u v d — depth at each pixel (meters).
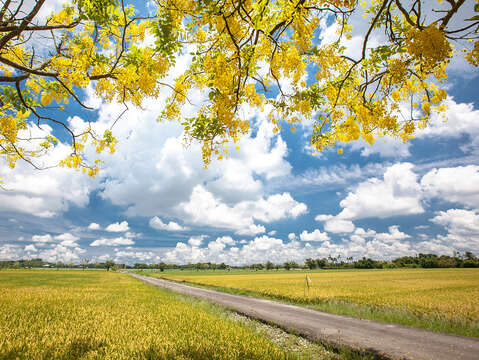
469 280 40.38
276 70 3.79
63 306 13.19
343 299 18.14
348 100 4.57
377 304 15.55
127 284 36.91
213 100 3.71
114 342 6.26
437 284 33.25
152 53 3.51
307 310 14.20
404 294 21.72
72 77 3.35
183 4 3.14
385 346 7.11
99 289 26.22
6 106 4.12
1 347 5.45
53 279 49.81
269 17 3.27
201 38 3.49
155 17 3.16
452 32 2.65
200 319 9.60
